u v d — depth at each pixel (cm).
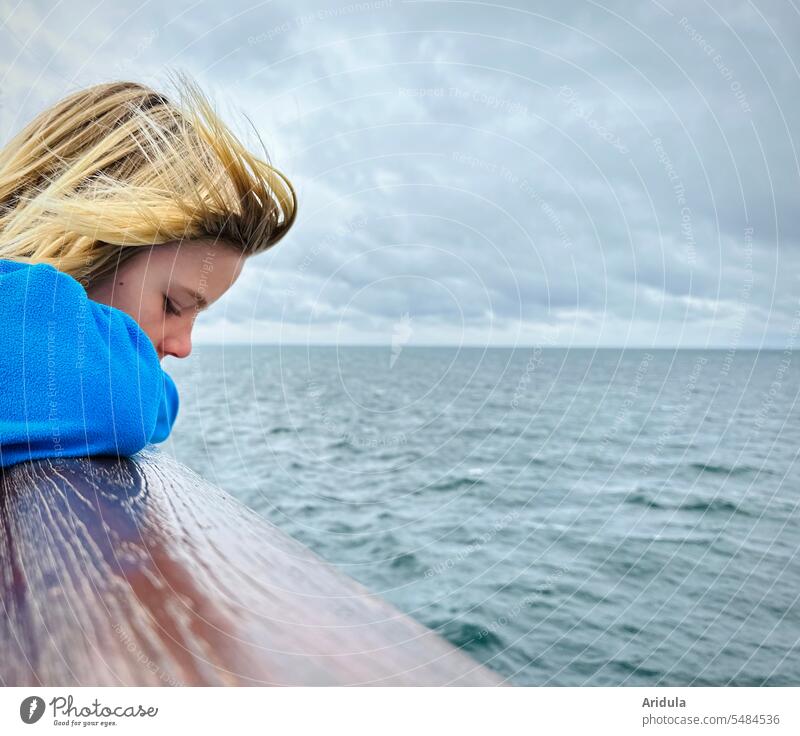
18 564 42
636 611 404
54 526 50
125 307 109
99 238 101
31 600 37
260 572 44
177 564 44
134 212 102
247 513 63
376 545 564
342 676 29
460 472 901
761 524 596
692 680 314
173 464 87
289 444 988
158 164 105
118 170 104
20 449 75
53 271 86
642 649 350
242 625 35
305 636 34
